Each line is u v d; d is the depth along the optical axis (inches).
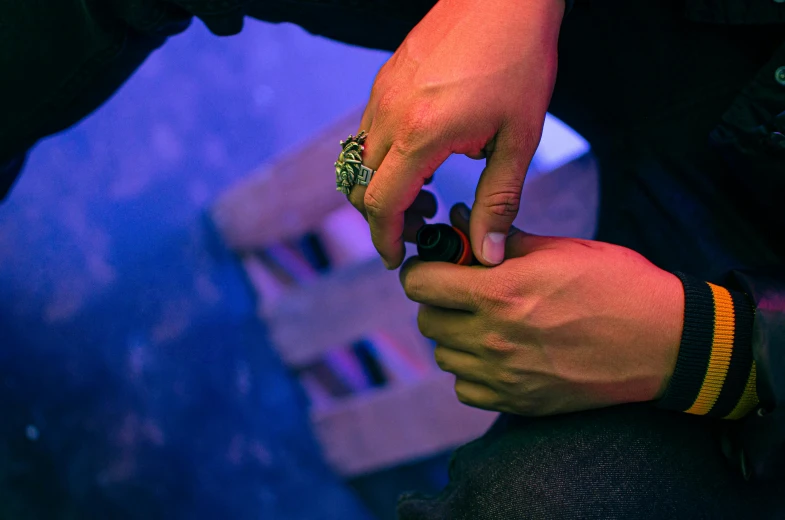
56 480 81.7
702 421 31.2
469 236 32.1
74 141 92.2
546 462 30.4
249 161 100.1
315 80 102.0
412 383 84.8
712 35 32.9
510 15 29.5
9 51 33.9
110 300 90.3
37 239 88.0
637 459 30.2
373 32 36.3
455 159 82.8
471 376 31.3
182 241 95.7
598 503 29.6
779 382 29.0
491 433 33.5
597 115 36.5
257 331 97.0
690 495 29.8
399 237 30.7
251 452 94.7
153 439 89.4
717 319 29.8
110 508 85.1
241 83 101.1
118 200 93.2
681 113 34.2
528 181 70.7
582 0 34.1
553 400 30.7
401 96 29.2
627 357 30.0
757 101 31.6
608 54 34.8
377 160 29.8
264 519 93.4
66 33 33.7
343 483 94.6
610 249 31.0
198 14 33.4
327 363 94.4
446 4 30.4
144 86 97.0
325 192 87.2
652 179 35.3
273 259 95.7
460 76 28.8
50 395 84.1
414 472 92.1
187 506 90.2
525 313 29.7
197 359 93.9
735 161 32.8
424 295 30.9
